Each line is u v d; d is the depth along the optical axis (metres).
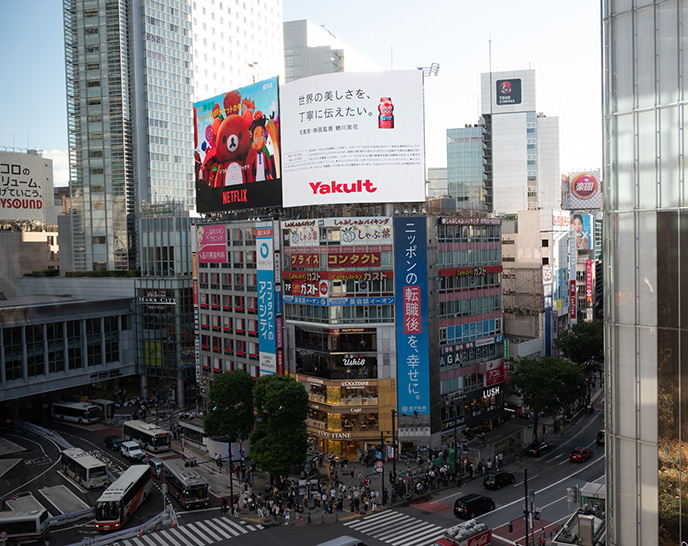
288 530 56.09
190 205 143.12
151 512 61.38
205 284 100.06
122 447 79.38
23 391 97.00
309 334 81.81
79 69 130.50
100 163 130.50
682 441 28.70
